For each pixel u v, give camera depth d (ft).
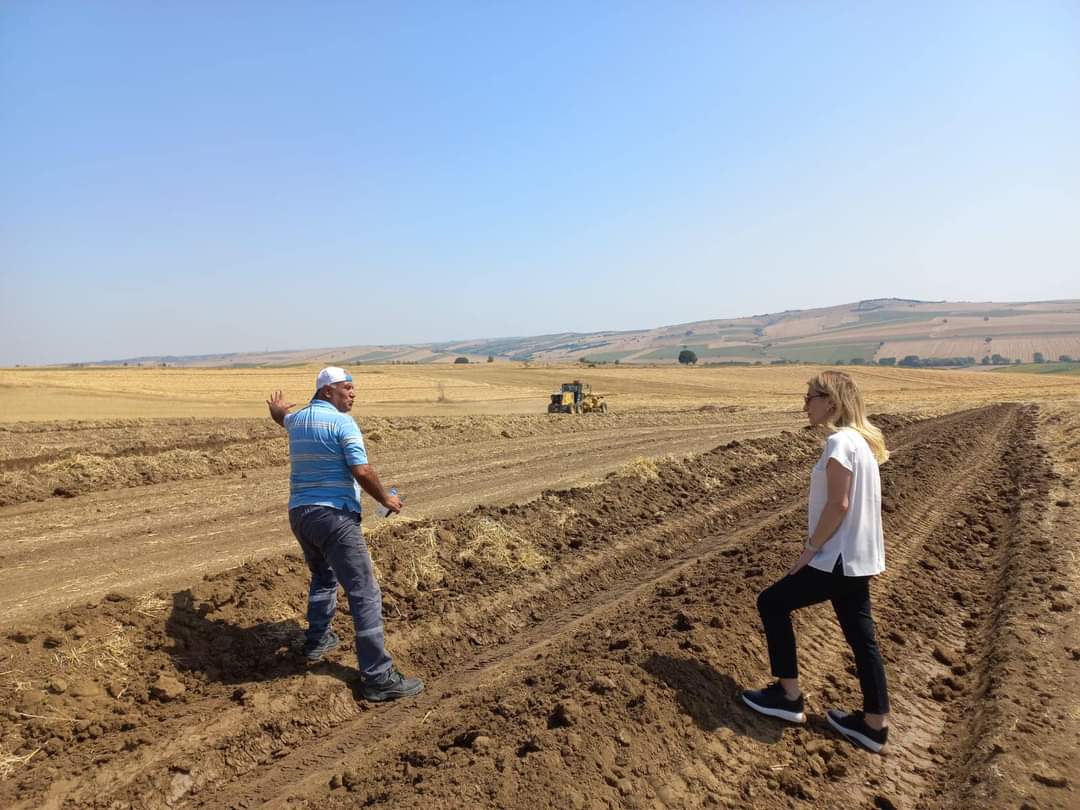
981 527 33.58
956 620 22.56
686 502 37.45
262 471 46.44
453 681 17.99
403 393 182.80
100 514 32.89
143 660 16.60
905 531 30.63
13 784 12.64
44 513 32.94
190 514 33.06
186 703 15.61
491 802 11.61
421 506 35.47
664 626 18.51
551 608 23.26
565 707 14.01
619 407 148.15
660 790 12.70
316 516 16.29
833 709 15.72
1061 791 13.12
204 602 19.39
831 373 15.01
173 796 13.04
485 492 39.78
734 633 18.03
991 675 18.02
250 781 13.61
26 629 16.16
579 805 11.80
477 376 253.85
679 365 370.53
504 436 74.59
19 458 47.44
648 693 14.84
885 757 14.74
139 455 48.34
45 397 130.21
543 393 195.83
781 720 15.35
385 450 60.49
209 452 47.85
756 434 81.51
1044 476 45.75
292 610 20.13
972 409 130.11
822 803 13.15
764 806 12.84
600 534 30.50
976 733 15.51
